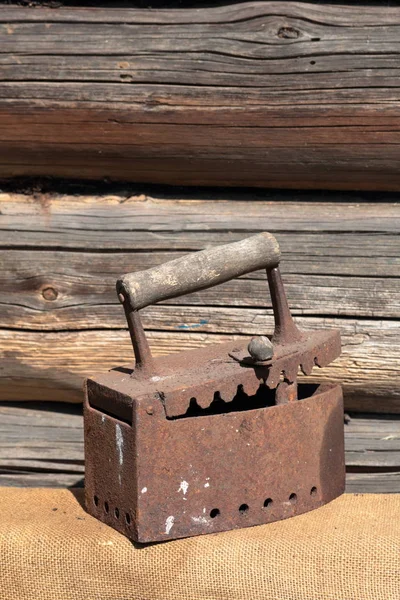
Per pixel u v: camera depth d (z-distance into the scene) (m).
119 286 2.11
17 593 2.15
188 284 2.13
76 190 2.76
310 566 2.04
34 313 2.73
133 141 2.60
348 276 2.62
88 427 2.22
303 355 2.21
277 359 2.16
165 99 2.55
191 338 2.68
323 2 2.53
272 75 2.52
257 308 2.65
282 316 2.29
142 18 2.56
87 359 2.74
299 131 2.54
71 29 2.57
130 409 2.03
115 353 2.73
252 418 2.14
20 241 2.71
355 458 2.73
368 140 2.53
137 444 2.02
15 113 2.61
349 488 2.73
